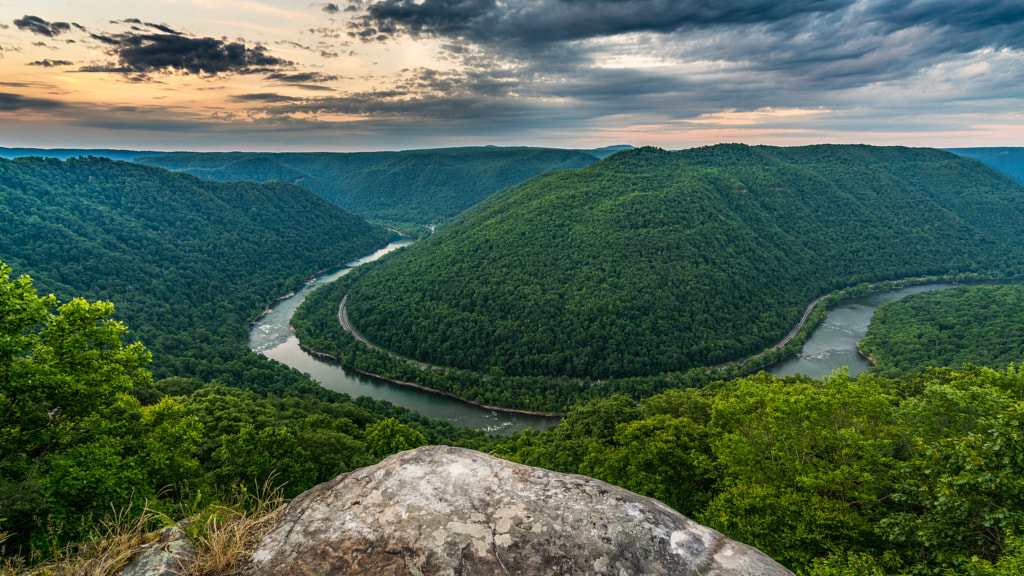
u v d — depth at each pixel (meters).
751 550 4.19
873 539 16.88
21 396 13.98
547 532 4.08
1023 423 13.23
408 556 3.82
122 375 16.69
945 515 13.22
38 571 4.46
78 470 13.23
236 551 4.09
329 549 3.96
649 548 4.03
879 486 17.36
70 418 15.69
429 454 5.24
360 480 4.92
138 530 4.82
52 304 15.63
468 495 4.53
